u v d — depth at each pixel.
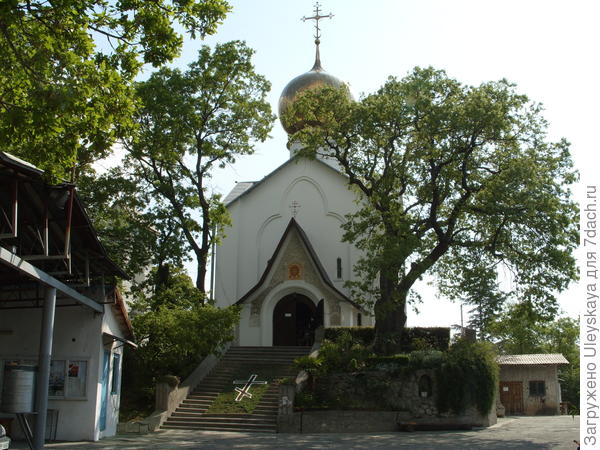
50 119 13.10
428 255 29.03
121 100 14.55
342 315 35.44
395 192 30.06
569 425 27.34
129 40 14.46
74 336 20.28
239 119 32.44
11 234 13.89
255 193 41.25
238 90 32.34
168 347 27.92
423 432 24.31
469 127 26.77
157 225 31.97
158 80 30.94
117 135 14.98
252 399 26.81
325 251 39.19
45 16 13.61
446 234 28.88
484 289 34.78
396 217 28.22
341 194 39.88
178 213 32.16
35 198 15.88
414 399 25.91
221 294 39.38
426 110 27.48
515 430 24.73
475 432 24.00
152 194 32.53
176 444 19.27
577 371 53.62
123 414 26.02
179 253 31.94
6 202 15.93
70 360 20.14
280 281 36.50
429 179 28.94
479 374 26.38
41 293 20.38
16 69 14.10
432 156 27.58
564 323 61.16
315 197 40.34
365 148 29.69
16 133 13.79
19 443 18.27
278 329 36.84
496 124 26.56
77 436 19.64
